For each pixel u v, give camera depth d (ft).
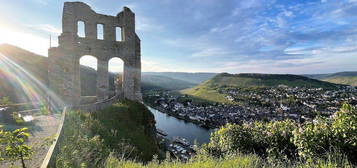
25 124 43.93
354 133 17.74
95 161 22.20
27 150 20.38
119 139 43.39
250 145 26.99
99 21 84.84
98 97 83.15
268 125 28.50
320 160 16.84
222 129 30.42
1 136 18.98
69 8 77.66
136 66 95.96
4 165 22.95
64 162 19.97
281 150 23.08
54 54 74.33
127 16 92.27
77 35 79.15
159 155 53.78
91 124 42.96
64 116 40.27
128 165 21.72
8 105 60.64
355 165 17.24
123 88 90.38
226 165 18.30
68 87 75.92
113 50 87.76
